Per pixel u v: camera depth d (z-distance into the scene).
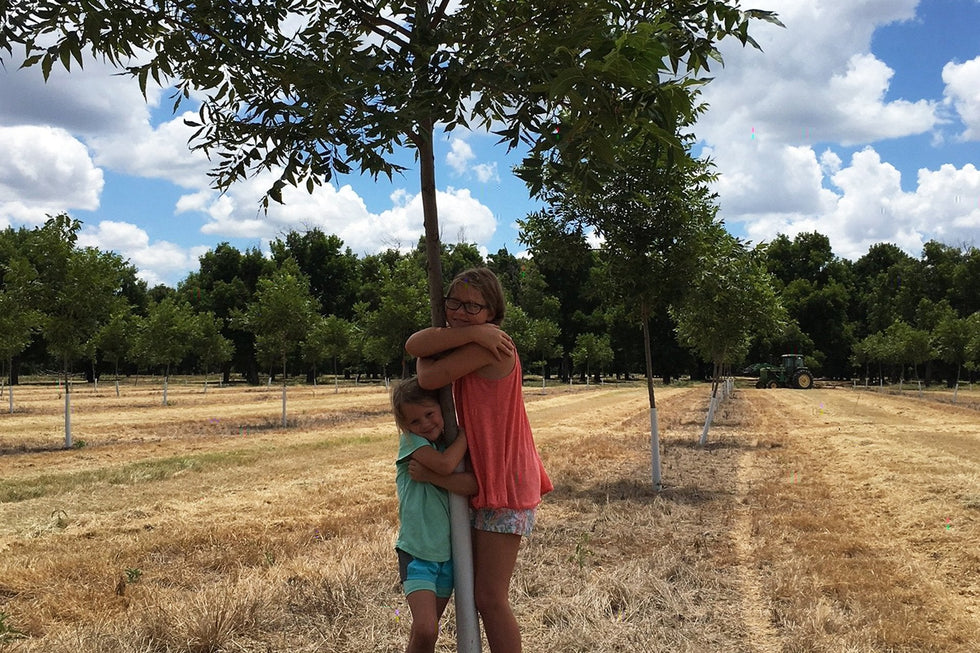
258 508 9.02
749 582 5.91
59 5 2.55
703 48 2.70
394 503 9.08
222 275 69.00
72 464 12.96
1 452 14.68
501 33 2.70
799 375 56.09
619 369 77.94
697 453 15.16
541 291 63.66
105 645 4.29
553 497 9.76
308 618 4.89
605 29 2.37
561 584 5.66
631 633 4.65
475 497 2.74
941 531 7.50
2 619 4.51
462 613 2.68
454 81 2.47
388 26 2.95
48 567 6.12
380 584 5.54
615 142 2.41
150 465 12.63
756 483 10.99
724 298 15.82
